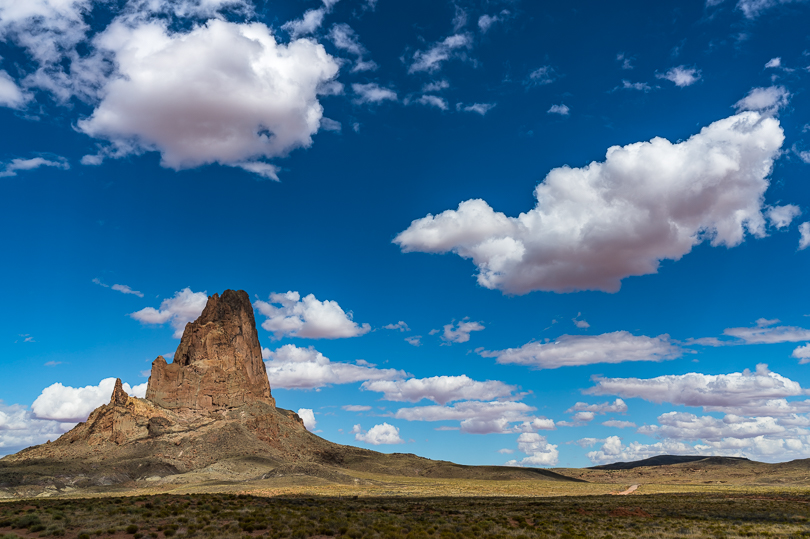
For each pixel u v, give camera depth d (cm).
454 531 5794
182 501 8494
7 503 9125
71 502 8881
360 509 8088
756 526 6575
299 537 5084
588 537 5578
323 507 8038
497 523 6738
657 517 7875
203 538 4891
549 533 5881
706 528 6350
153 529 5369
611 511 8769
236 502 8550
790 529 6266
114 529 5328
